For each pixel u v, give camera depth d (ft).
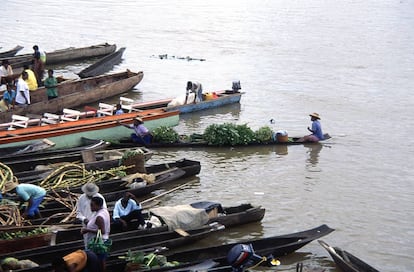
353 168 77.41
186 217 55.52
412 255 56.13
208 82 119.34
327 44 161.89
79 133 77.41
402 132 93.30
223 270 46.65
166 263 47.96
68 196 59.57
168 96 108.17
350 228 60.90
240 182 71.36
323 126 94.73
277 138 85.10
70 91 99.40
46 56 128.36
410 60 145.79
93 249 42.22
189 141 83.35
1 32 160.56
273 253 52.95
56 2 214.69
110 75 106.52
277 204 65.77
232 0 234.38
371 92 116.67
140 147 79.10
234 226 59.52
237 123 94.27
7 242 48.24
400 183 73.10
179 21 187.42
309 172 75.51
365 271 50.52
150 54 142.10
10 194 58.03
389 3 245.04
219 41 160.45
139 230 53.06
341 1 247.09
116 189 63.82
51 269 45.27
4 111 83.82
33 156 69.51
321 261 53.78
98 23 179.01
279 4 231.30
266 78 124.47
